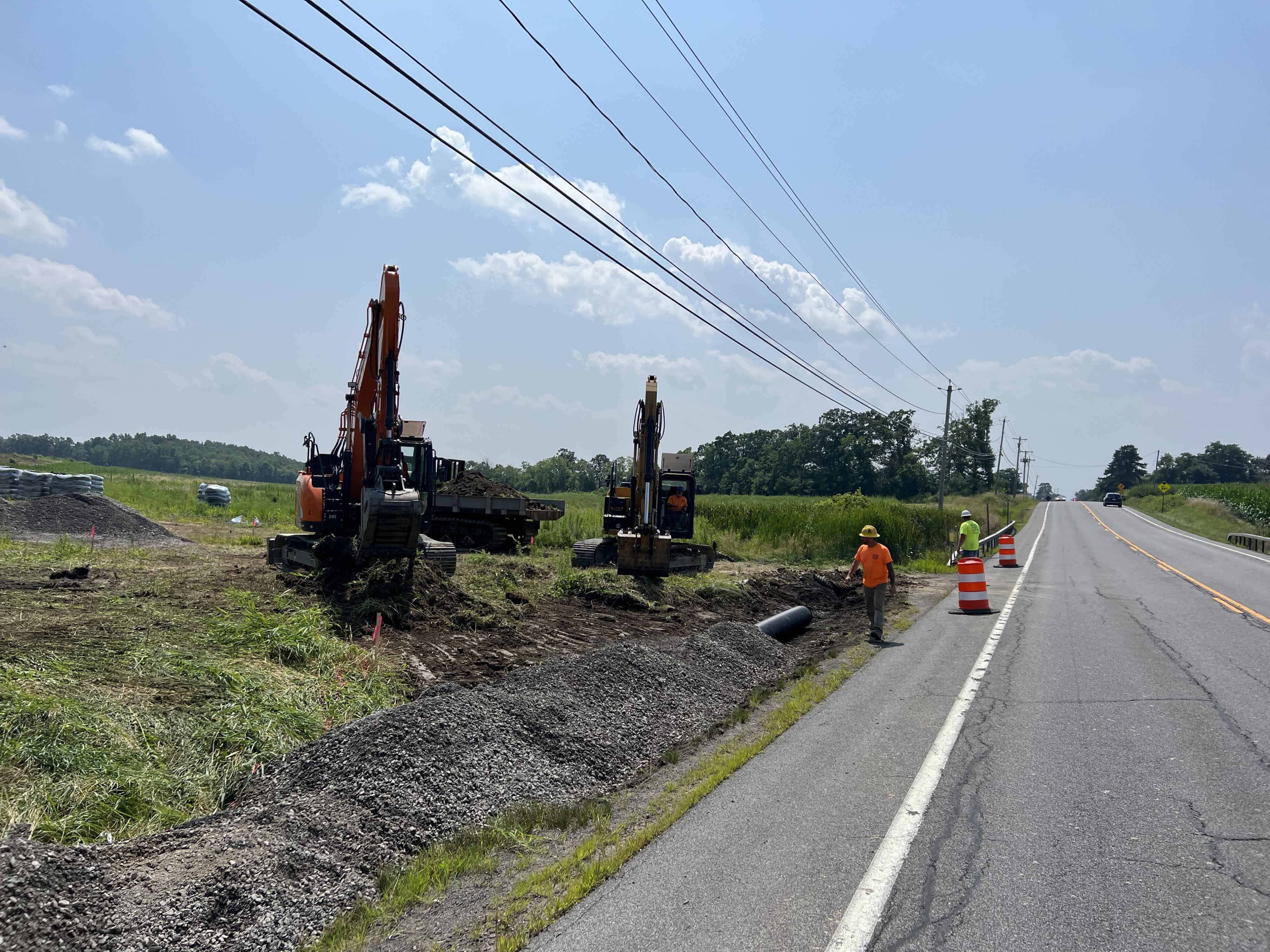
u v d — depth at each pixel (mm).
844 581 21625
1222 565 27828
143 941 3771
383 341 13594
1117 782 6168
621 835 5617
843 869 4816
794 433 129125
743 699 9836
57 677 7062
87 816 5027
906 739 7492
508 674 8719
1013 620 15031
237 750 6402
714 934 4121
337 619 11305
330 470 15945
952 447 129125
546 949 4062
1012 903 4332
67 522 22469
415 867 4980
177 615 10430
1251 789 5957
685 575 20203
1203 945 3887
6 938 3533
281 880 4461
